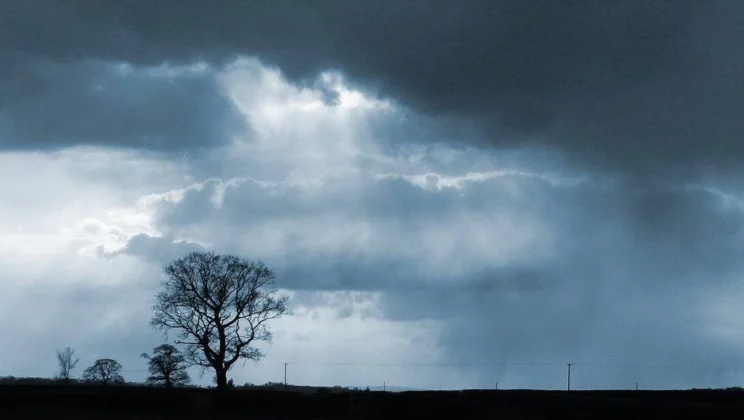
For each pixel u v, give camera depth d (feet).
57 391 261.44
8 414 224.53
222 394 251.19
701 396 202.18
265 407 244.01
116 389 267.39
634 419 151.53
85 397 250.78
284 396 243.60
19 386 283.59
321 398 239.50
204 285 289.33
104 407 249.55
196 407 250.98
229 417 220.23
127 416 221.05
